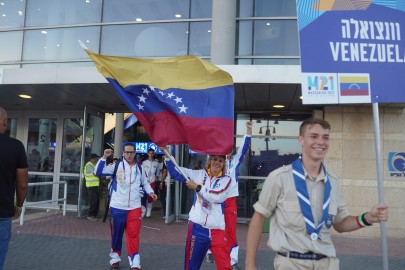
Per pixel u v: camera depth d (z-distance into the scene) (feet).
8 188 13.30
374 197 33.22
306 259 9.23
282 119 40.40
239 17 39.93
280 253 9.53
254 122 40.73
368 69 10.94
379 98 10.87
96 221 36.58
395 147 33.45
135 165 20.85
